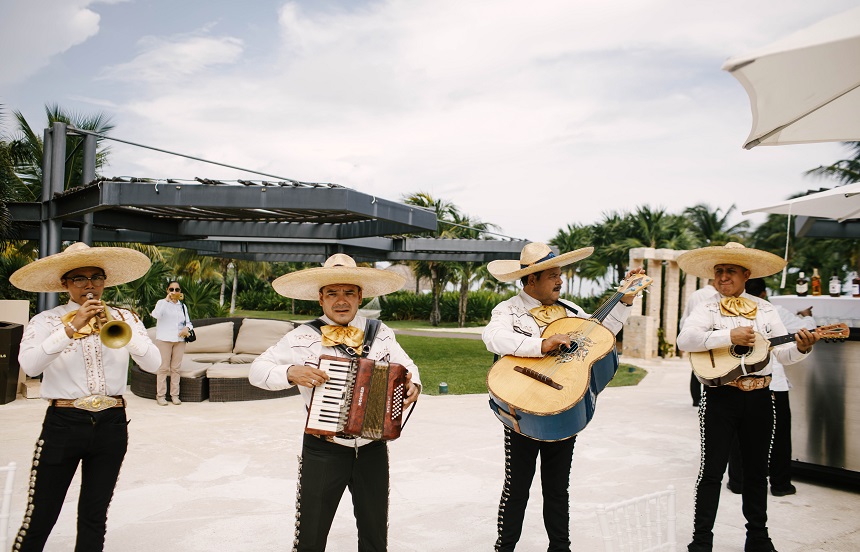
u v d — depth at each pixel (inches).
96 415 126.9
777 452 211.9
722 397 158.7
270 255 700.0
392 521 183.9
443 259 634.8
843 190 211.6
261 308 1961.1
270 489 210.4
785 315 224.5
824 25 93.2
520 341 139.9
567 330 145.6
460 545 167.3
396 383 117.5
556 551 140.9
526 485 144.2
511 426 138.3
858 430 213.6
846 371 216.7
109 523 179.5
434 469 235.6
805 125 133.0
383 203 381.1
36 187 708.0
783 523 187.0
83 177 408.8
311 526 121.5
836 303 249.8
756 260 165.9
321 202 354.6
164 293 653.3
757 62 97.7
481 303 1557.6
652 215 1309.1
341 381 116.8
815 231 382.0
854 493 216.5
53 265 131.3
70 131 411.2
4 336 336.8
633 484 219.9
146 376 372.5
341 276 125.7
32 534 124.9
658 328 740.0
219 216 465.7
